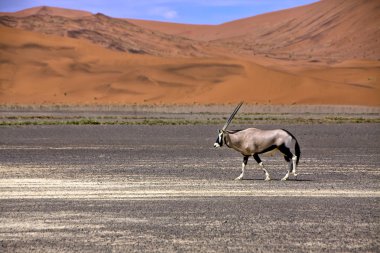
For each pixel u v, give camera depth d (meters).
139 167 74.88
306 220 43.44
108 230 40.31
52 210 47.09
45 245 36.44
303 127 154.25
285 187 58.91
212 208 47.84
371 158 87.12
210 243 36.91
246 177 66.19
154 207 48.28
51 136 123.81
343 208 48.00
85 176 66.50
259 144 62.22
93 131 137.00
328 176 67.38
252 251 35.19
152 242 37.12
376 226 41.59
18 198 52.50
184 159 84.44
